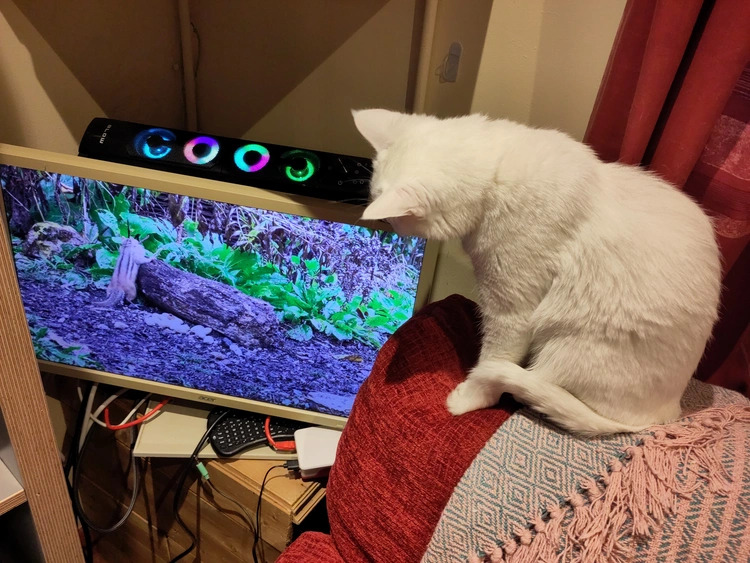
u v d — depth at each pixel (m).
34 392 0.65
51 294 0.91
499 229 0.68
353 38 1.16
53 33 0.99
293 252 0.82
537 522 0.59
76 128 1.09
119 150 0.88
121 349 0.97
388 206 0.60
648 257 0.64
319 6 1.16
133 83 1.19
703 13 0.69
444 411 0.73
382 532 0.68
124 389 1.08
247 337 0.92
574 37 0.94
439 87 1.11
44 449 0.69
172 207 0.80
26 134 0.99
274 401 0.99
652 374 0.64
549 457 0.62
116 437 1.08
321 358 0.93
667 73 0.70
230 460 0.97
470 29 1.02
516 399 0.71
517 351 0.74
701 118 0.69
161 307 0.91
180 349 0.96
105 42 1.10
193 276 0.87
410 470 0.68
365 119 0.79
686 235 0.66
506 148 0.70
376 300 0.86
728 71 0.66
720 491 0.56
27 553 0.82
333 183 0.86
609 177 0.70
